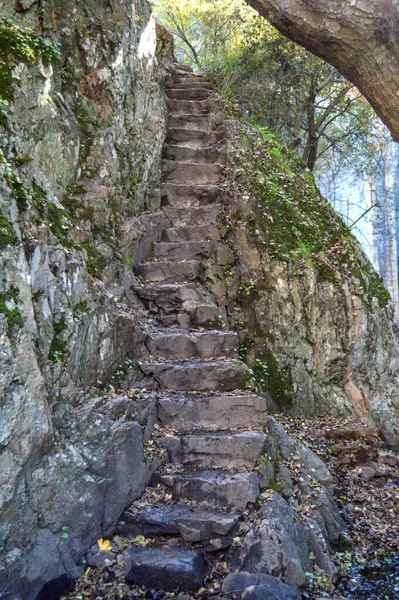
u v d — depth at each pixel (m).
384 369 6.64
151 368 4.41
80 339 3.57
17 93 4.02
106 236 5.19
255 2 1.99
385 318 6.78
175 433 3.99
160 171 6.96
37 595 2.81
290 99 10.29
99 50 5.61
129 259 5.50
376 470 5.04
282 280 6.04
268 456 3.88
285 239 6.30
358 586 3.40
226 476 3.61
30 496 2.88
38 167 4.39
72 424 3.24
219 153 7.23
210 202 6.71
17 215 3.07
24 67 4.11
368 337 6.34
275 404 5.76
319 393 6.03
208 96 8.43
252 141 7.49
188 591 2.93
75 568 3.02
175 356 4.74
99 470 3.29
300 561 3.29
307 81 10.04
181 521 3.28
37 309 3.17
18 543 2.78
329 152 12.25
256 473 3.65
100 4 5.79
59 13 5.26
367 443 5.39
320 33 1.95
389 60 1.94
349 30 1.92
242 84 9.73
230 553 3.20
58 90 4.96
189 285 5.48
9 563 2.69
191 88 8.55
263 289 6.01
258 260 6.10
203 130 7.78
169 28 10.75
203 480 3.57
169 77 8.69
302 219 6.68
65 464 3.10
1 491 2.67
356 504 4.54
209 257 6.01
